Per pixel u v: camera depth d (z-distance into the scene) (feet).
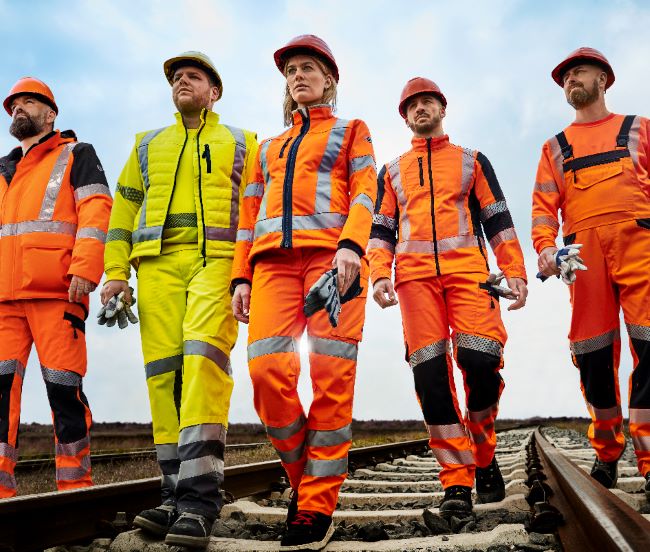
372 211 7.97
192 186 9.14
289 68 8.75
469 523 8.14
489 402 10.30
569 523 7.09
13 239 11.60
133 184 9.57
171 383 8.60
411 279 10.68
